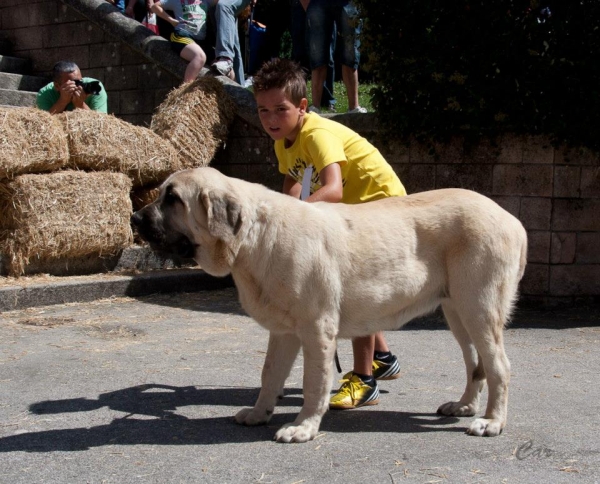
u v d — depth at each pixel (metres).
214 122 9.46
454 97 7.78
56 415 4.25
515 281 4.20
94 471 3.45
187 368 5.33
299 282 3.85
